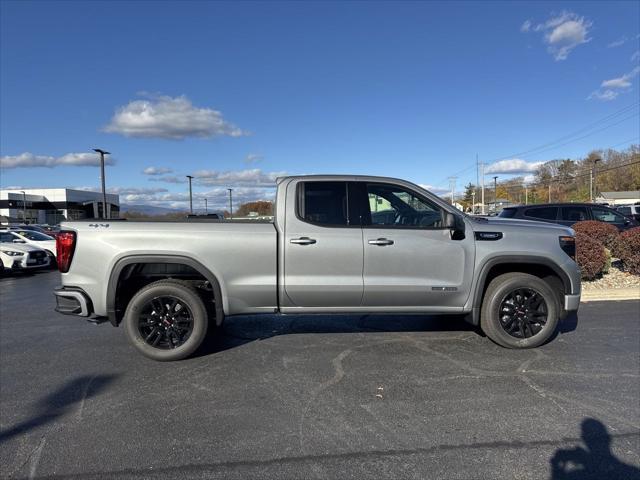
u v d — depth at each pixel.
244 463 3.04
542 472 2.90
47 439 3.36
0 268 14.99
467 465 2.99
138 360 5.05
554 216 11.94
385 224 5.08
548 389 4.14
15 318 7.48
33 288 11.90
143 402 3.97
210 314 5.28
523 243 5.09
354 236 4.95
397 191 5.16
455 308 5.14
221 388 4.25
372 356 5.05
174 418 3.67
